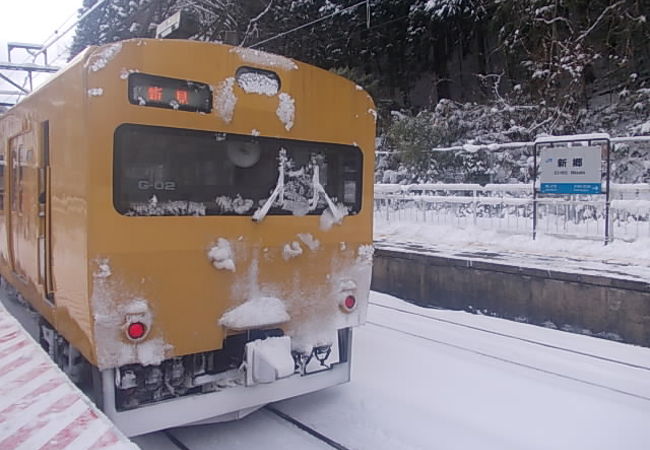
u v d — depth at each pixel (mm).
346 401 5113
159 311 3686
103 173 3443
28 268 5227
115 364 3537
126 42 3521
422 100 23422
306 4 20031
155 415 3828
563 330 7238
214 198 3943
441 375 5727
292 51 20641
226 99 3947
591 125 14297
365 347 6703
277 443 4320
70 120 3668
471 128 16297
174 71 3713
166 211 3713
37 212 4695
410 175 15336
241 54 4035
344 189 4754
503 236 9961
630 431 4445
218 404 4086
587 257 8234
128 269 3553
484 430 4492
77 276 3625
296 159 4395
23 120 5191
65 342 4676
